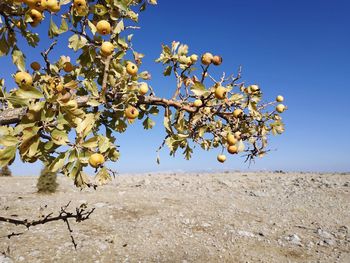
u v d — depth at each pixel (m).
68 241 1.25
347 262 1.18
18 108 0.30
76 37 0.36
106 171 0.33
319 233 1.48
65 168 0.31
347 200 2.17
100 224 1.48
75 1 0.35
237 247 1.30
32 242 1.22
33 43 0.38
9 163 0.27
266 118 0.46
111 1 0.37
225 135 0.42
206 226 1.54
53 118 0.29
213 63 0.40
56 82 0.35
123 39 0.38
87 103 0.34
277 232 1.50
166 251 1.24
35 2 0.33
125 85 0.38
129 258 1.16
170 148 0.40
